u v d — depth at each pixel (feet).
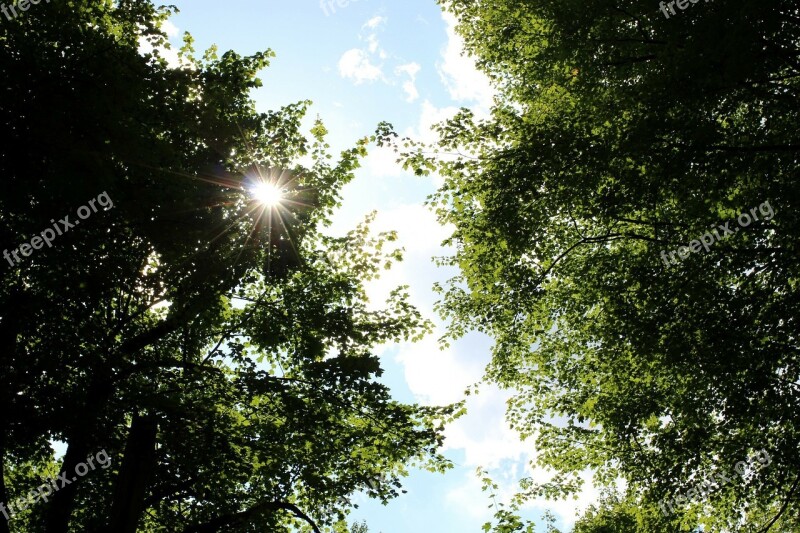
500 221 36.91
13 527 35.96
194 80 30.94
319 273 43.09
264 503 32.27
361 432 37.14
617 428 36.50
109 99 22.12
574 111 35.73
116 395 29.40
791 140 27.84
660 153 29.40
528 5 37.58
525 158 34.04
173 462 31.83
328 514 39.32
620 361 37.09
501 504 28.53
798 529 35.70
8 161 22.13
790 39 28.58
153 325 38.83
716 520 36.91
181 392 33.30
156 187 27.55
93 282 28.12
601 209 33.73
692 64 25.84
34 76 21.63
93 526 31.58
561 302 42.63
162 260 32.01
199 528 31.32
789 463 29.68
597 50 34.88
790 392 28.22
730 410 29.37
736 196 29.40
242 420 37.01
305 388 37.32
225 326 40.01
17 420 24.99
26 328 26.71
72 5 27.71
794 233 26.66
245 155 37.81
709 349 28.81
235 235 35.50
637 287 34.55
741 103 31.81
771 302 29.40
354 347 39.47
